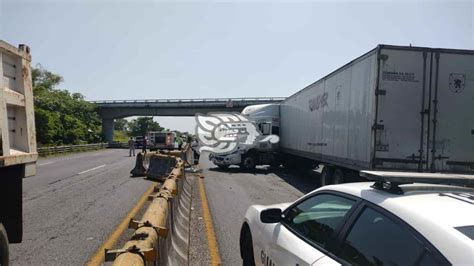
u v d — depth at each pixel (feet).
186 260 19.22
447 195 9.17
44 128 158.92
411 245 7.48
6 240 13.48
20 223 14.67
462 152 31.65
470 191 9.92
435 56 31.55
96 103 226.79
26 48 14.92
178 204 25.09
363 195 9.96
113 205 33.53
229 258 20.24
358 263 8.57
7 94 13.29
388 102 31.17
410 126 31.37
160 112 220.02
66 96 213.25
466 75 31.71
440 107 31.60
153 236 11.39
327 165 44.88
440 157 31.48
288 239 11.66
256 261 14.24
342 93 39.22
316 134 49.39
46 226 26.08
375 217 8.93
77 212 30.60
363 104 33.58
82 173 61.00
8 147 13.28
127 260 8.77
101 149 173.06
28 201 35.42
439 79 31.65
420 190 9.61
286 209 13.56
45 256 19.88
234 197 39.93
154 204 16.17
